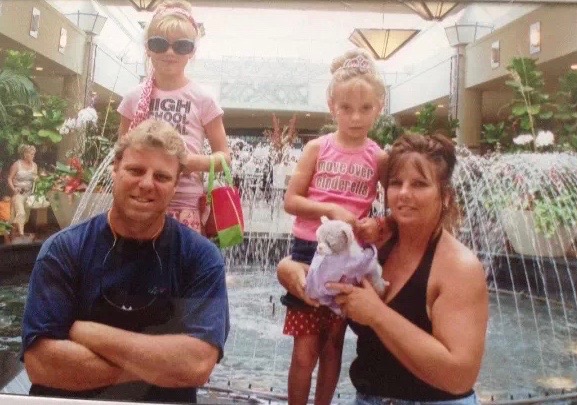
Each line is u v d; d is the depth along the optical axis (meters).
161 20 1.57
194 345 1.46
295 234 1.53
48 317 1.44
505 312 1.58
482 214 1.55
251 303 1.55
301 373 1.50
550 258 1.57
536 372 1.53
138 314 1.46
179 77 1.58
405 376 1.43
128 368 1.46
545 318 1.57
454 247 1.43
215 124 1.57
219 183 1.55
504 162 1.56
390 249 1.46
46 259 1.46
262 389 1.47
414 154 1.43
